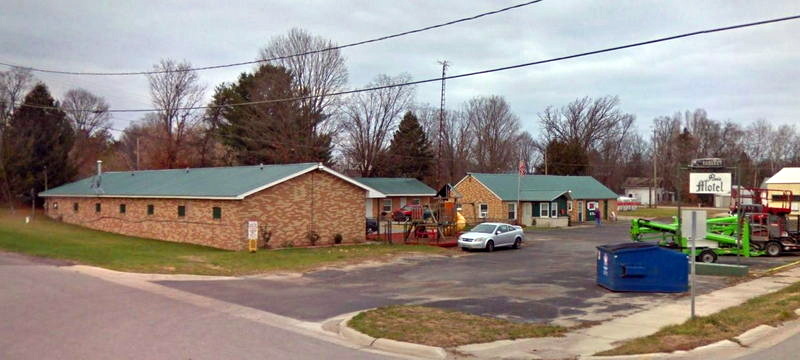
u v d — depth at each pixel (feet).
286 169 106.63
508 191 188.65
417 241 118.21
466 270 75.56
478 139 289.94
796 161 339.98
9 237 90.07
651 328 39.50
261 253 88.63
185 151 219.00
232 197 93.66
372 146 207.62
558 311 46.01
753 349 33.47
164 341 33.17
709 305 48.57
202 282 60.59
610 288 57.00
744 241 88.74
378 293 55.31
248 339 34.63
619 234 150.51
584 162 282.77
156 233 110.63
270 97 191.62
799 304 46.11
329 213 108.47
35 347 30.94
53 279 56.59
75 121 250.78
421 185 178.91
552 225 181.98
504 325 39.40
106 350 30.68
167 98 215.51
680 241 84.89
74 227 126.00
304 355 31.37
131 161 261.24
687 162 335.67
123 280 58.70
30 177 158.40
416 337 35.42
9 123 168.35
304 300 50.44
